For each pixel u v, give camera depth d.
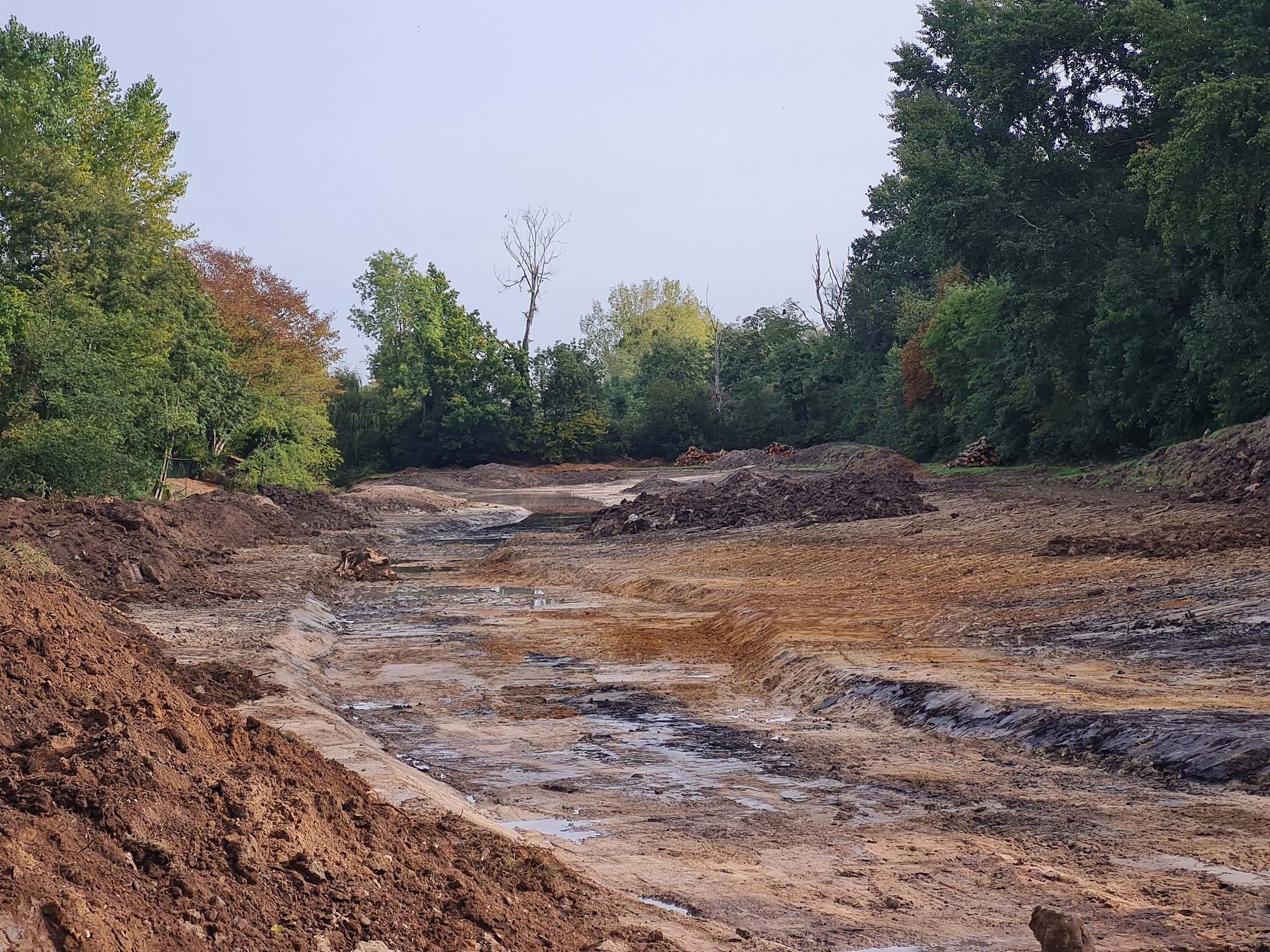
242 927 4.55
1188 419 40.44
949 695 13.27
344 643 20.28
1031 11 44.44
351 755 10.20
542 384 97.06
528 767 11.54
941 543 28.11
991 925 6.57
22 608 8.22
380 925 4.93
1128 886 7.29
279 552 35.69
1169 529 24.94
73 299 38.81
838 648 16.69
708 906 6.88
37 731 5.78
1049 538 26.56
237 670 14.30
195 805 5.27
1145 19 37.62
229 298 60.34
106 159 52.72
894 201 91.44
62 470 35.25
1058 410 48.16
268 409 56.16
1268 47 35.03
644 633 20.77
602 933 5.82
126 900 4.38
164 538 28.58
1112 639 15.81
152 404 41.38
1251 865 7.62
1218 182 34.66
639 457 95.81
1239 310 36.88
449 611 24.28
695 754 12.09
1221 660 14.02
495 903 5.61
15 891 4.00
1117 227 44.75
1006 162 45.69
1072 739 11.38
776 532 34.44
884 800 9.94
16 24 48.56
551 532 41.66
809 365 94.25
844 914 6.78
